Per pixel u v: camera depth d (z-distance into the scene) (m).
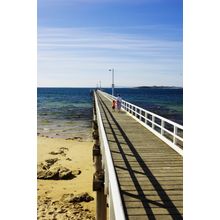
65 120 63.00
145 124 15.70
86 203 13.98
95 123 15.76
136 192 6.56
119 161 9.05
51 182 17.42
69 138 38.66
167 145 11.39
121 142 11.88
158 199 6.20
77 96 168.62
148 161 9.09
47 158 25.05
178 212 5.63
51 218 12.37
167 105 100.88
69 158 24.58
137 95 190.88
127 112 22.23
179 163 8.86
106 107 27.00
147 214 5.55
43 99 137.50
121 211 3.51
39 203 14.00
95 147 12.31
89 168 21.09
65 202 14.11
